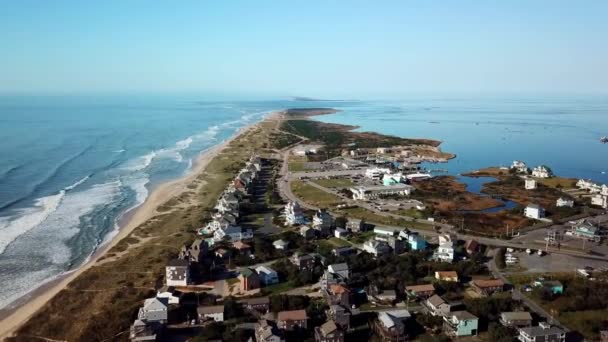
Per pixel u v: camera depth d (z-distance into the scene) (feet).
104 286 310.04
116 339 247.91
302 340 248.11
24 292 309.22
